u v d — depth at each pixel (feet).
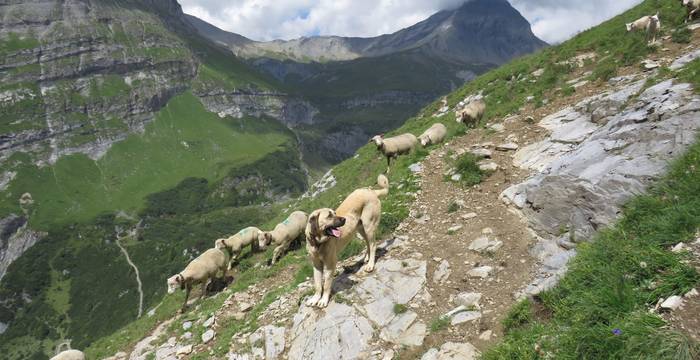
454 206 39.65
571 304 20.61
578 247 26.30
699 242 18.25
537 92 62.59
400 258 34.19
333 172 111.34
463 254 32.55
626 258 19.93
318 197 96.17
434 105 109.81
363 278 32.60
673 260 17.75
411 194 45.14
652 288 17.65
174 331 47.70
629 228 23.06
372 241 33.24
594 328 17.33
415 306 28.73
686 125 27.43
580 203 29.50
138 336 53.98
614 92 44.19
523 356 19.34
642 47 56.65
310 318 30.76
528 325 22.39
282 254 59.31
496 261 30.55
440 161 51.31
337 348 27.73
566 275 22.74
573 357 17.16
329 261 29.91
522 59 95.66
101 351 54.34
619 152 30.17
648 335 15.25
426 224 38.99
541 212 32.22
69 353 41.19
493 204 37.96
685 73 36.35
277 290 40.93
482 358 21.61
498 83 83.92
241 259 66.03
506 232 33.40
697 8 57.77
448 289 29.45
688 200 21.07
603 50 67.26
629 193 26.55
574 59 69.67
